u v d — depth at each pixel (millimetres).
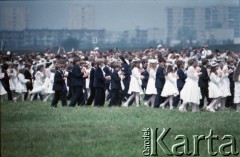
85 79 69562
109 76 64438
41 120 53875
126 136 45844
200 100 63531
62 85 63969
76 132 47531
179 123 51531
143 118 54406
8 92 74438
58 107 63500
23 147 42000
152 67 63969
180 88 62750
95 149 41219
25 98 76125
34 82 74375
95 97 64125
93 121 52906
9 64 79125
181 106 59875
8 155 39875
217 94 60938
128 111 58969
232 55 80625
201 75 63344
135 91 64062
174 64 76875
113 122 52156
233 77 61531
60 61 64500
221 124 51094
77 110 60125
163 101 64000
